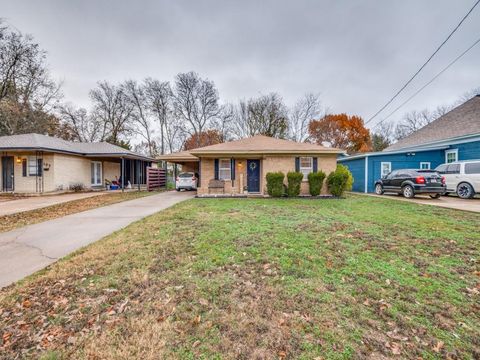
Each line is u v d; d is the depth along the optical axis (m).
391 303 2.65
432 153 15.71
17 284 3.18
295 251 4.15
